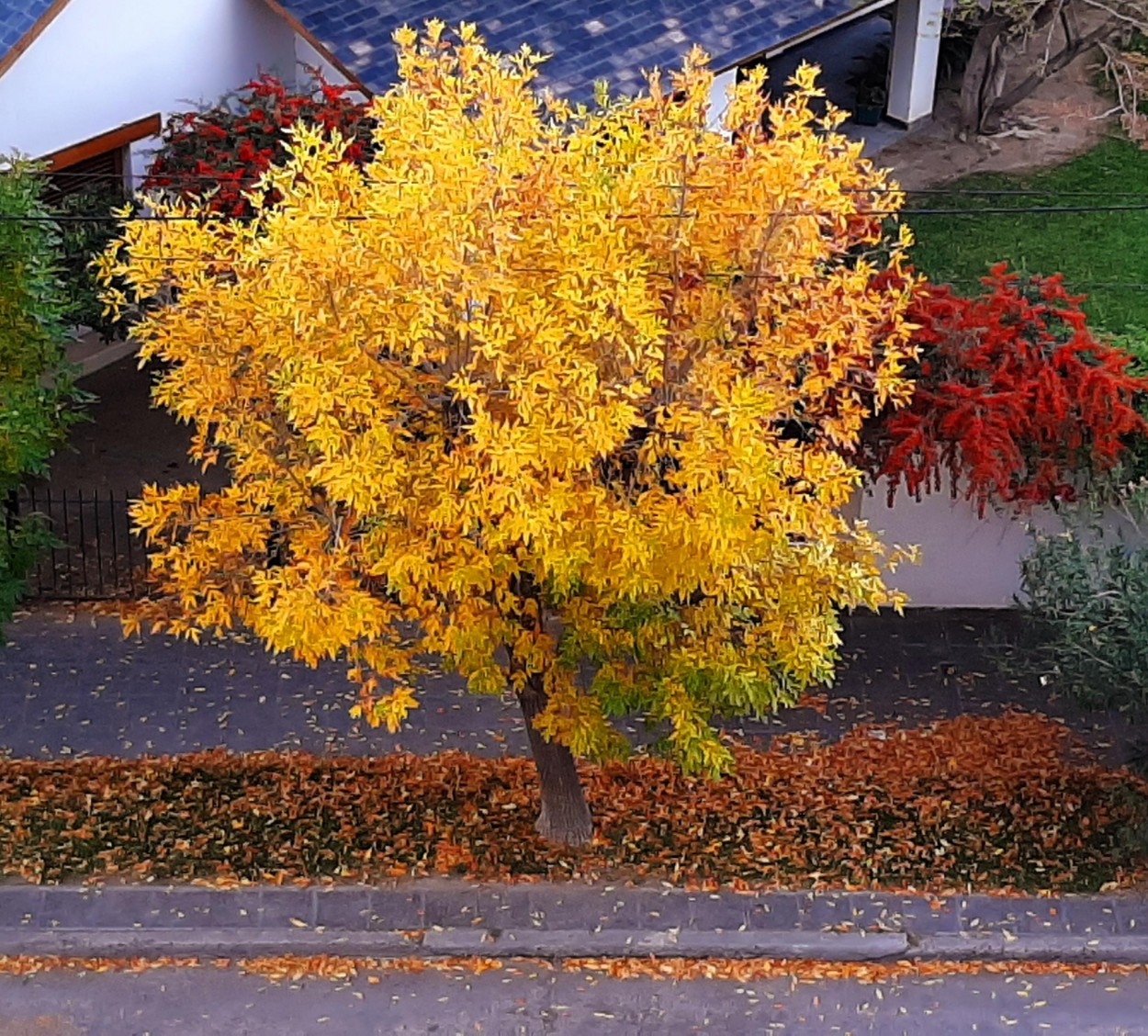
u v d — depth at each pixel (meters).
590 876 11.59
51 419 11.90
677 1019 10.56
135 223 9.48
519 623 10.22
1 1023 10.40
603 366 8.72
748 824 12.11
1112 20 20.33
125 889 11.38
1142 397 13.28
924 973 10.98
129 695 13.57
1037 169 21.47
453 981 10.85
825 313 9.24
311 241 8.26
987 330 12.89
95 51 16.78
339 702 13.55
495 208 8.38
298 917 11.21
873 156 21.88
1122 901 11.44
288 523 9.91
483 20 17.20
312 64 19.36
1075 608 11.23
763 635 10.22
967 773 12.73
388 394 8.89
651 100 9.41
